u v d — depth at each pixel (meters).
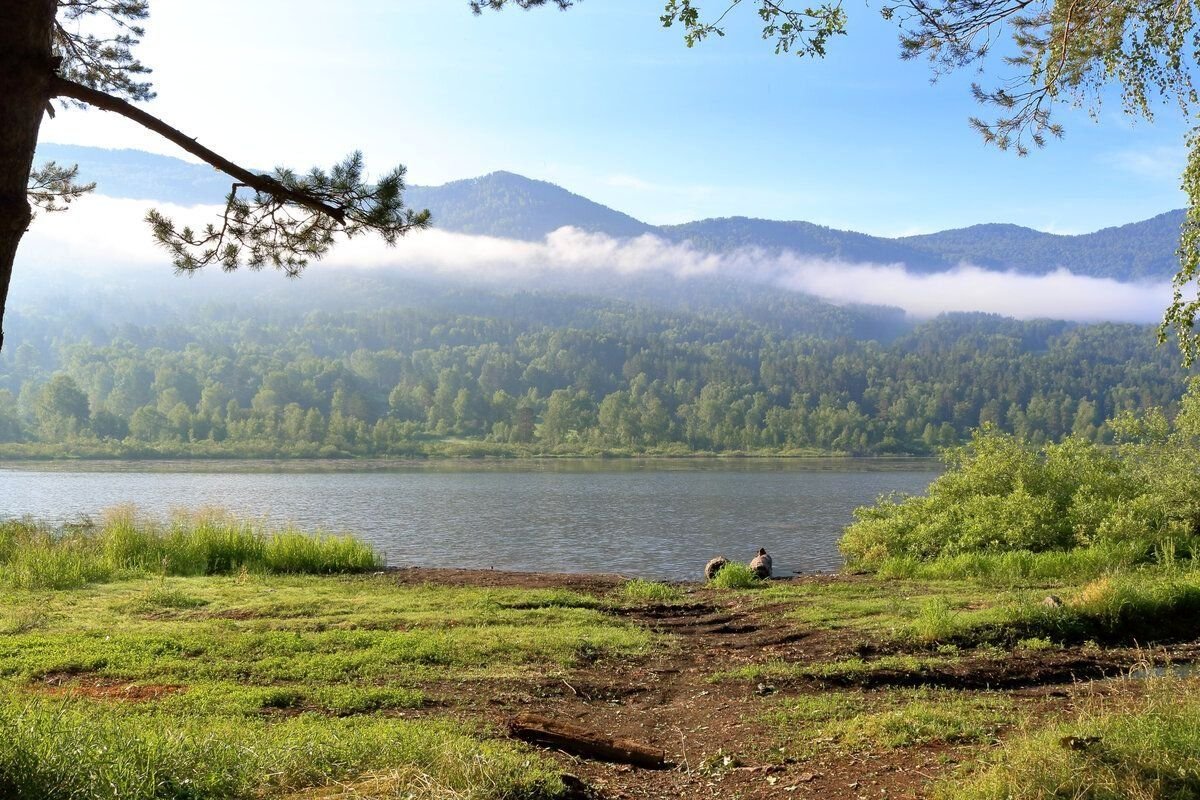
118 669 8.32
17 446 112.19
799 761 6.16
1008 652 9.59
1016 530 16.59
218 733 5.79
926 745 6.23
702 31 7.00
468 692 7.91
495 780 5.16
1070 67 9.29
